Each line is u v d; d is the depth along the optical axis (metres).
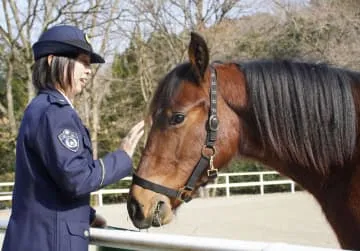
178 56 19.92
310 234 9.81
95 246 2.48
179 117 2.58
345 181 2.56
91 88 19.77
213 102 2.62
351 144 2.53
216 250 1.74
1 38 18.19
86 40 2.21
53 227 2.02
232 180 20.25
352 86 2.64
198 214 13.22
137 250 2.05
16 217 2.09
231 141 2.65
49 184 2.04
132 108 22.28
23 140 2.06
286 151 2.63
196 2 19.28
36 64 2.18
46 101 2.08
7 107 20.55
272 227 10.83
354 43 17.11
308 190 2.72
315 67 2.69
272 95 2.62
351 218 2.52
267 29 18.80
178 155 2.59
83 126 2.12
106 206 15.60
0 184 14.71
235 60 2.93
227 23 19.45
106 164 2.08
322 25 17.41
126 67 22.55
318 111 2.57
